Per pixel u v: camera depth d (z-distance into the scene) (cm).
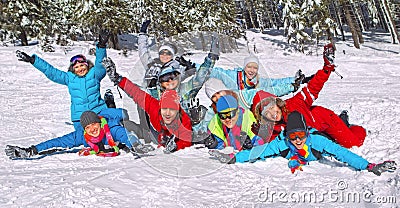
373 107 839
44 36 2900
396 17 5381
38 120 862
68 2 3119
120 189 378
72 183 397
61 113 968
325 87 1428
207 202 345
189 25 3014
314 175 410
